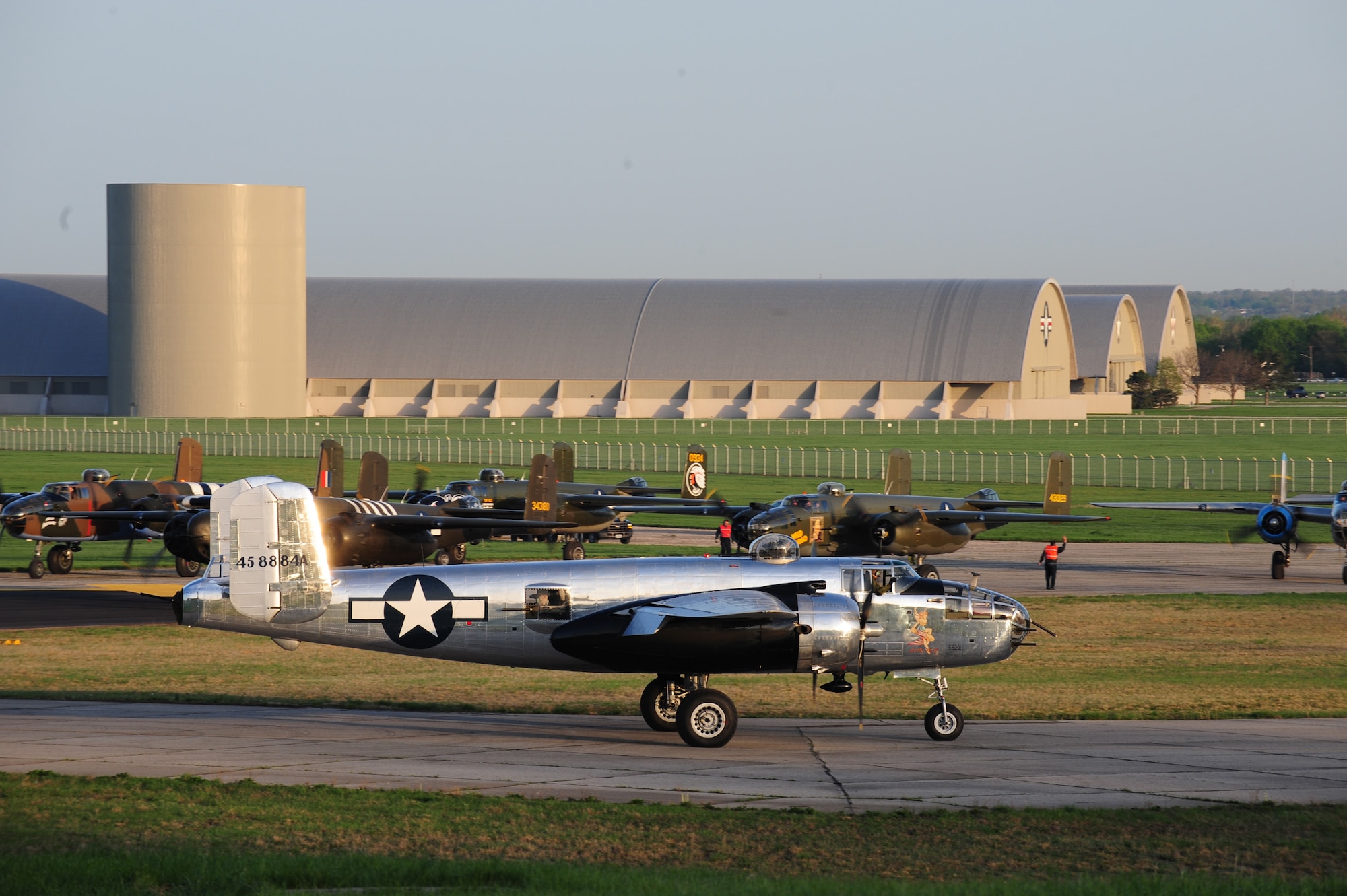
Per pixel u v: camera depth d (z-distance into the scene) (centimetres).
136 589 15788
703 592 8156
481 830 5828
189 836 5591
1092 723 8881
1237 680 10631
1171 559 19838
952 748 7944
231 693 9794
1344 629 13262
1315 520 17000
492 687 10269
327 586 8269
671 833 5853
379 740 8012
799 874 5334
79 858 5134
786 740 8225
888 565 8406
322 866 5084
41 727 8275
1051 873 5381
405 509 16650
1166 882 5116
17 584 16262
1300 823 6141
